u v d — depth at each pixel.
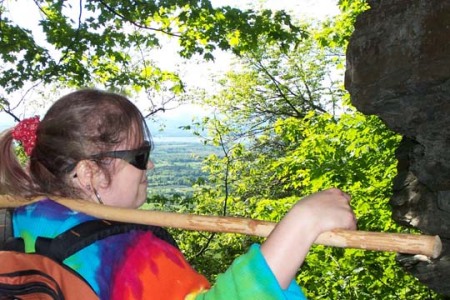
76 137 1.55
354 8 11.95
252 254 1.26
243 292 1.21
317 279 10.40
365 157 10.37
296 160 11.08
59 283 1.34
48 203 1.52
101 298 1.32
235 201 17.08
